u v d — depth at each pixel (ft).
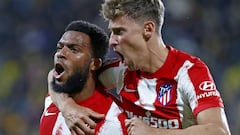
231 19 112.27
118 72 32.24
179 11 107.65
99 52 32.27
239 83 100.94
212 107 29.12
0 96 101.60
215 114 28.91
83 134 30.58
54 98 32.50
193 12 109.70
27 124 95.96
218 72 102.73
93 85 32.60
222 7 113.39
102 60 32.58
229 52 106.93
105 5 30.40
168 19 105.81
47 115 33.06
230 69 103.30
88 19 109.70
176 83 30.50
